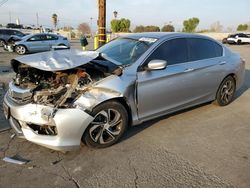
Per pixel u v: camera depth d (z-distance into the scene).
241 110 5.25
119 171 3.06
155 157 3.37
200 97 4.73
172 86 4.08
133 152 3.49
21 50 15.71
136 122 3.79
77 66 3.30
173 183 2.85
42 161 3.23
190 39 4.53
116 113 3.52
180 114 4.90
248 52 19.05
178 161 3.28
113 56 4.09
